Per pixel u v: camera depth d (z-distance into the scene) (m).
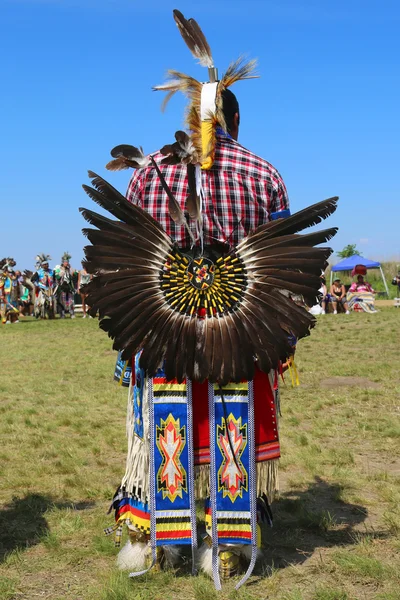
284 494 4.48
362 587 3.13
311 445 5.50
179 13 3.38
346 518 4.04
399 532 3.77
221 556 3.23
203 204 3.13
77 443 5.91
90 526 3.96
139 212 3.05
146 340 3.05
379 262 33.00
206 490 3.23
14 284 21.89
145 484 3.23
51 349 13.48
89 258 3.03
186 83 3.29
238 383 3.15
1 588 3.15
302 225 3.08
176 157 3.07
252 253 3.06
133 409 3.30
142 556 3.38
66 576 3.32
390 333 14.55
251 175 3.19
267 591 3.10
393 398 7.49
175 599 3.06
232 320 3.05
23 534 3.85
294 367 3.30
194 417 3.19
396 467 5.01
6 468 5.14
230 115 3.35
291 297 3.06
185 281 3.05
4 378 9.73
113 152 3.25
